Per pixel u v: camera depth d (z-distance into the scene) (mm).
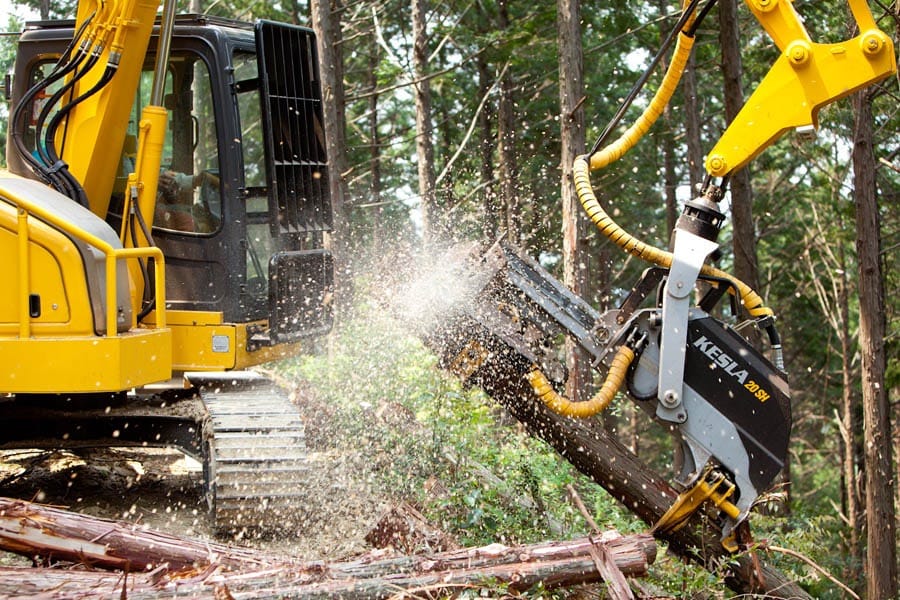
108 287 6168
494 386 6207
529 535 6289
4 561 5785
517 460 7125
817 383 32375
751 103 5695
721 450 5680
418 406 8352
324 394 7863
